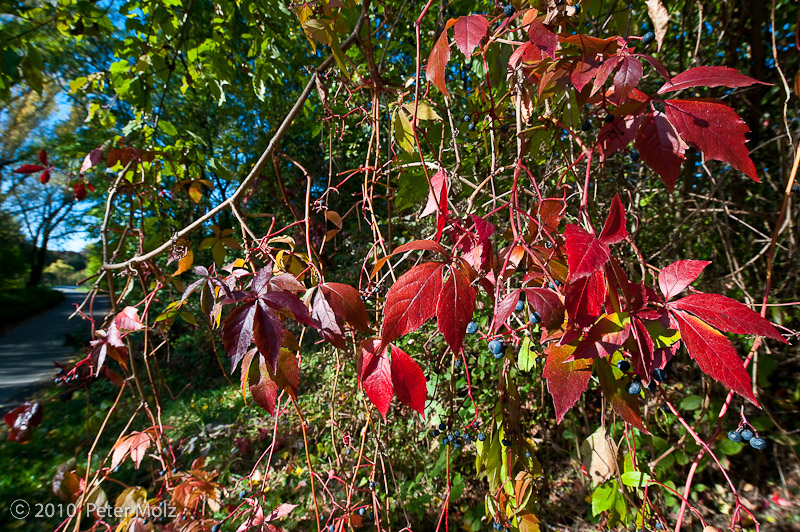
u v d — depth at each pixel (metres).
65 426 5.29
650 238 2.97
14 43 2.49
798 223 2.48
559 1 0.92
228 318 0.83
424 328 2.87
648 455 2.37
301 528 3.04
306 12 1.35
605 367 0.77
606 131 0.84
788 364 2.70
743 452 2.94
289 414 4.35
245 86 3.77
